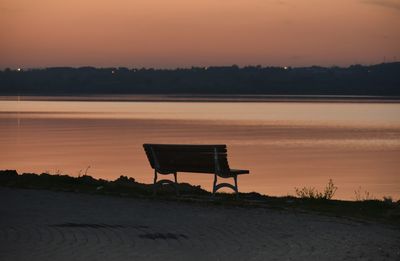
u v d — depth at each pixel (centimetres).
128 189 3102
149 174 9275
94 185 3250
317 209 2517
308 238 1936
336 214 2389
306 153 14738
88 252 1716
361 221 2245
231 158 13088
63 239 1884
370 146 17175
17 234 1955
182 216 2325
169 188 3198
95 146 15062
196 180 8531
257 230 2061
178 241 1880
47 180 3281
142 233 1997
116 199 2736
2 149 14012
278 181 9138
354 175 10406
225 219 2262
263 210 2469
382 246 1842
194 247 1802
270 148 15875
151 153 2878
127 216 2316
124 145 15388
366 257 1702
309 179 9588
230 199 2816
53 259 1631
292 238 1934
